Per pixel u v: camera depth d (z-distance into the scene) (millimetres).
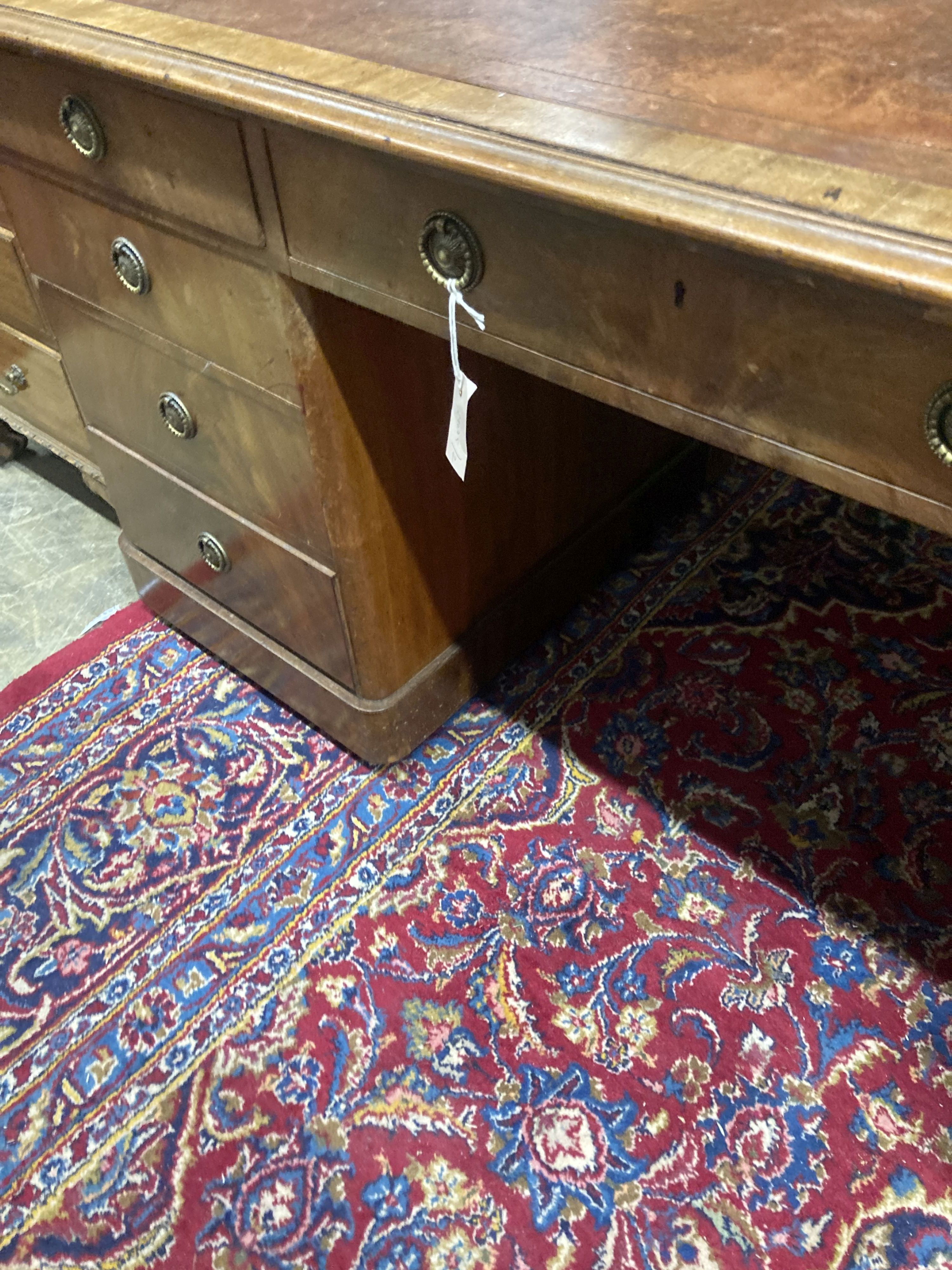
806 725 1301
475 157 619
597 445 1339
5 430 1797
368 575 1080
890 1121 939
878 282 495
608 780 1252
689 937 1089
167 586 1408
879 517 1619
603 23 789
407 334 957
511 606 1333
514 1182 923
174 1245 903
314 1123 973
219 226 862
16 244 1244
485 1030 1028
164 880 1185
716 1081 975
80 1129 983
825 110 631
